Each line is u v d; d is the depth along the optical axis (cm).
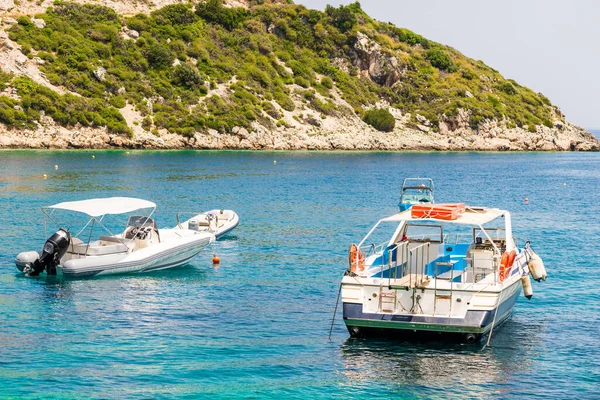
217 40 13850
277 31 15038
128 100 11175
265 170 8006
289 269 2692
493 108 15312
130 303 2153
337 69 14775
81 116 10300
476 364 1645
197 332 1867
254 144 11644
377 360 1667
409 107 14800
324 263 2811
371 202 5119
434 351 1730
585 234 3638
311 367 1620
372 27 16638
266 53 14125
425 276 1812
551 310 2112
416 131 14062
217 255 2961
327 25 15525
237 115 11912
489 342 1798
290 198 5309
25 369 1584
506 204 5212
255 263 2798
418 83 15425
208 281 2469
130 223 2769
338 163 9544
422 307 1733
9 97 10019
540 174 8419
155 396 1449
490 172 8669
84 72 11112
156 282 2438
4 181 5994
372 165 9381
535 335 1866
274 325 1938
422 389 1503
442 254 2125
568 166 10075
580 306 2158
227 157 9869
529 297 2061
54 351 1703
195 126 11312
